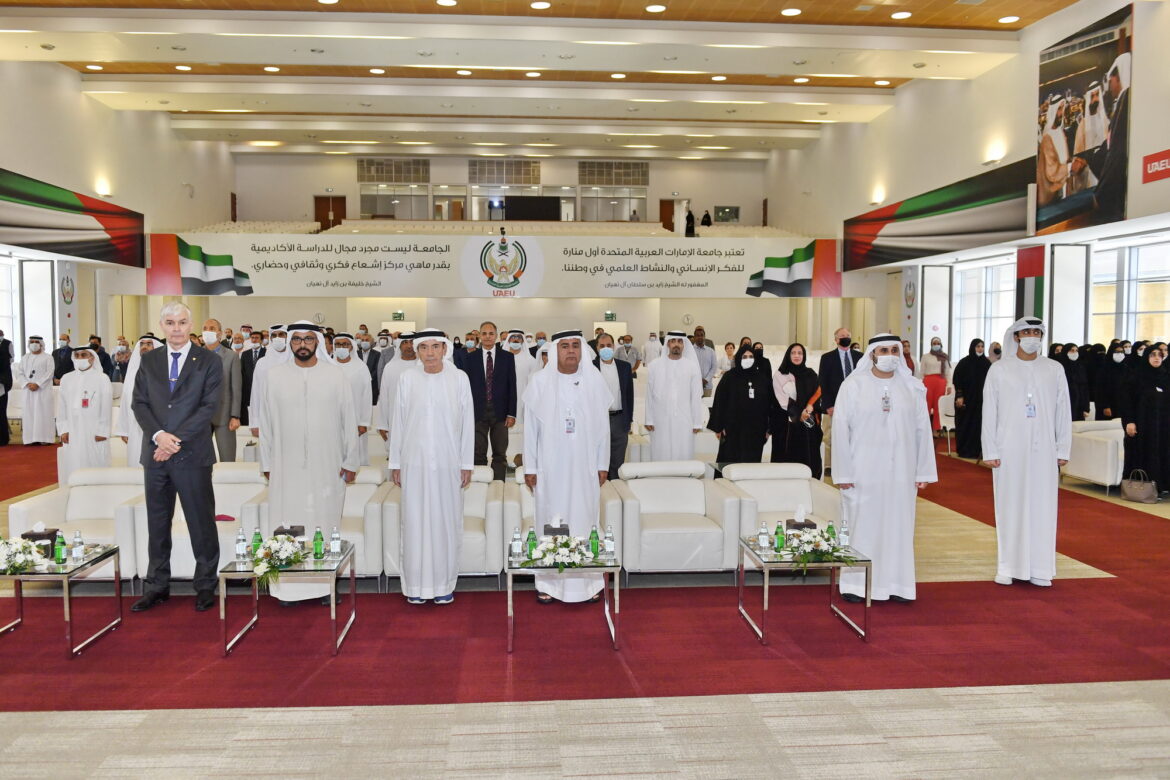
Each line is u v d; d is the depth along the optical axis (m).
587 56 12.96
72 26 11.40
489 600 5.02
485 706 3.52
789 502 5.99
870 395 4.92
